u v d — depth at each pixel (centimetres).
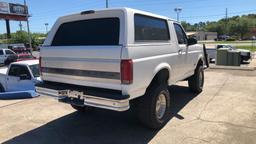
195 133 442
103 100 384
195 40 612
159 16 491
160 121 464
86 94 402
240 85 842
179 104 616
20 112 587
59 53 445
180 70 571
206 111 559
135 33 409
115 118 533
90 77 407
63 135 453
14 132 470
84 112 572
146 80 418
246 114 534
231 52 1441
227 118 512
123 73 373
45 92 464
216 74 1116
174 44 532
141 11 432
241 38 9888
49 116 555
